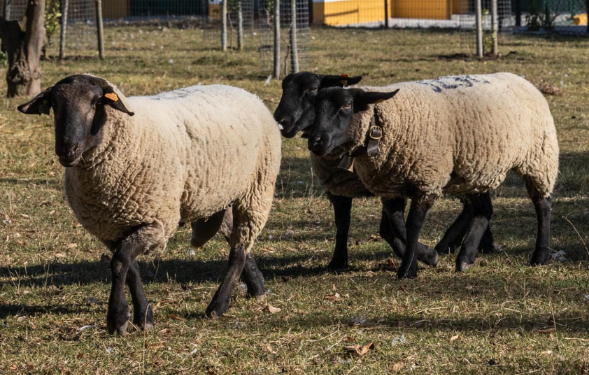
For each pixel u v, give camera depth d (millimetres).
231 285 7449
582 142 15594
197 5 47500
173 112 6898
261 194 7637
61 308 7562
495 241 10094
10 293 8039
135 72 23984
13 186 12430
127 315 6641
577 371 5980
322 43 32812
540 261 9055
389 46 32031
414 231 8414
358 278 8609
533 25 38812
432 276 8633
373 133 7984
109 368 6062
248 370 6027
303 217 11398
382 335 6754
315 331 6879
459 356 6273
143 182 6461
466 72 24281
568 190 12641
